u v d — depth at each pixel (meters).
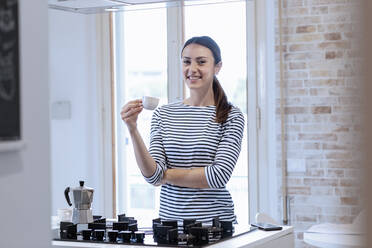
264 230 2.29
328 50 3.59
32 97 1.15
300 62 3.66
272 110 3.86
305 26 3.64
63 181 4.49
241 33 4.06
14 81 1.05
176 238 2.01
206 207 2.45
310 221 3.65
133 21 4.39
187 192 2.47
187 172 2.43
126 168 4.43
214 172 2.41
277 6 3.71
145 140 4.36
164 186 2.56
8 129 1.03
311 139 3.65
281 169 3.72
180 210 2.47
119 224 2.23
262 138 3.97
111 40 4.39
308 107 3.65
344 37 3.56
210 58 2.59
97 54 4.42
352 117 3.54
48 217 1.21
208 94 2.62
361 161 0.29
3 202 1.07
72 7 2.56
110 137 4.41
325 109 3.61
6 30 1.03
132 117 2.42
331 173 3.59
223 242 2.01
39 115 1.18
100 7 2.56
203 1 2.49
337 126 3.58
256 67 3.99
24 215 1.13
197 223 2.13
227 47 4.11
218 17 4.13
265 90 3.96
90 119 4.45
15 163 1.10
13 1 1.05
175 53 4.26
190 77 2.59
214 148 2.53
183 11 4.23
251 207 4.00
